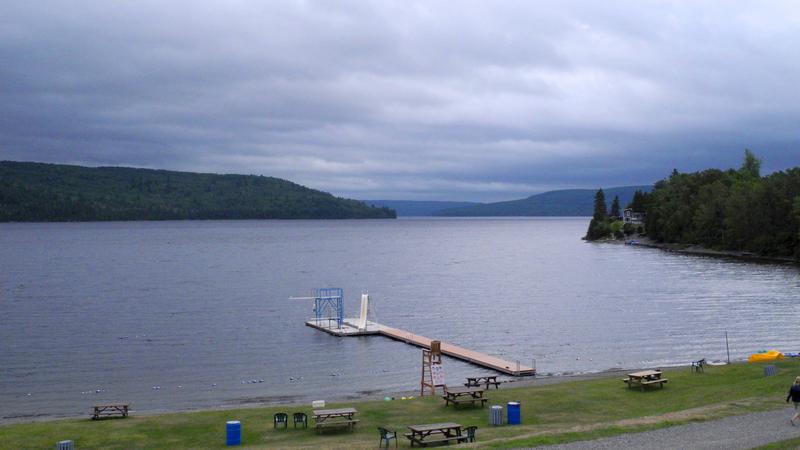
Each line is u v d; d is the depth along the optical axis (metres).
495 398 37.19
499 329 69.56
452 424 28.97
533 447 23.48
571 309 82.31
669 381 40.34
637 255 173.50
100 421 34.31
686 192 198.25
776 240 148.50
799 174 148.88
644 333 65.19
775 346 57.66
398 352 58.84
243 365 53.72
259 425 32.62
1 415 39.66
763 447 21.94
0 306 88.06
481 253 198.38
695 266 136.25
